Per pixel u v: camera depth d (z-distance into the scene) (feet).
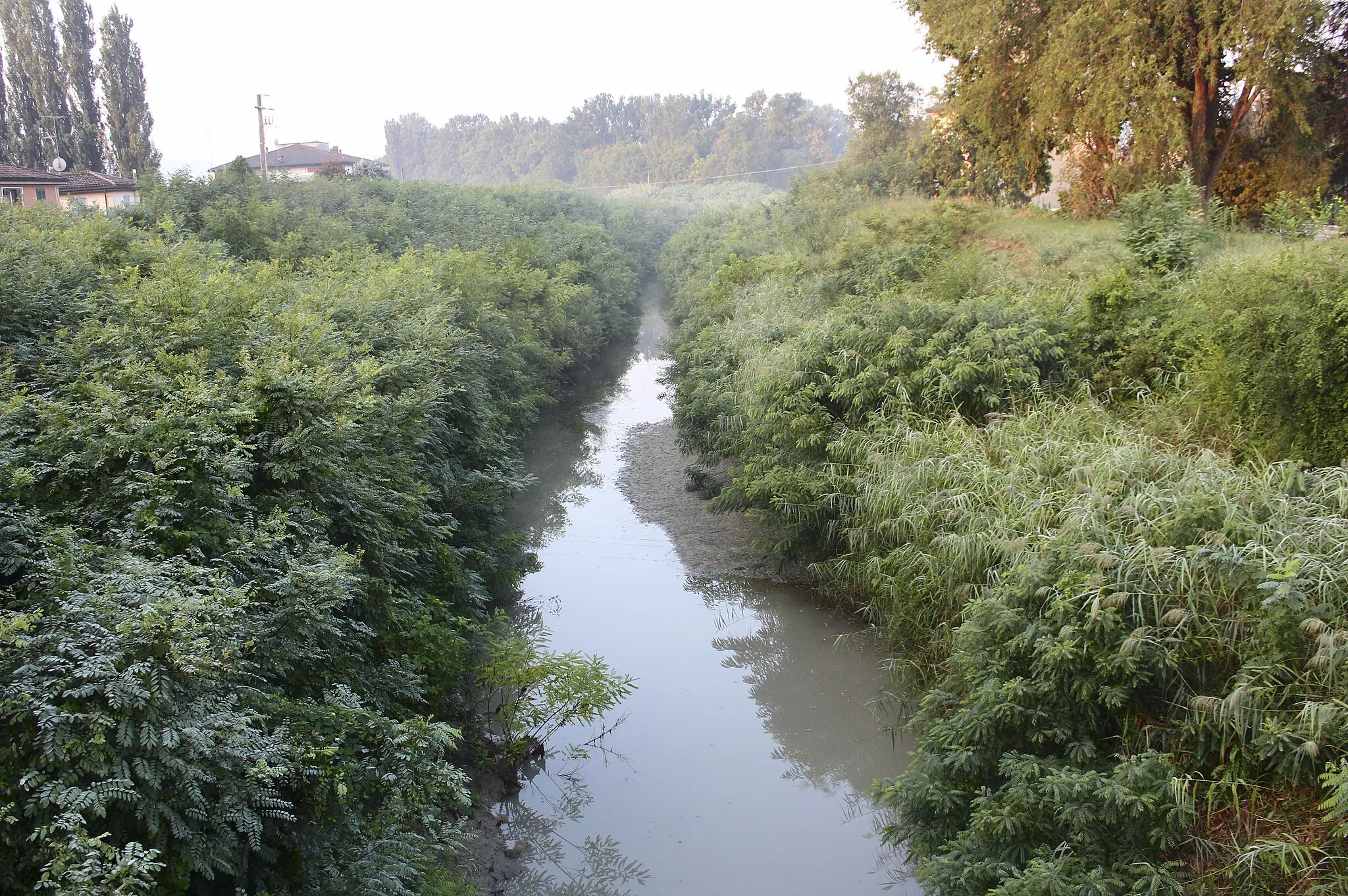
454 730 16.06
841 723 23.58
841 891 17.85
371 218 64.80
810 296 50.42
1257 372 23.45
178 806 11.47
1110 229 50.01
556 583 32.04
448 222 72.13
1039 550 19.03
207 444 16.76
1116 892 13.12
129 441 16.14
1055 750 15.66
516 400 44.14
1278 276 24.58
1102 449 23.15
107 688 11.05
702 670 26.40
